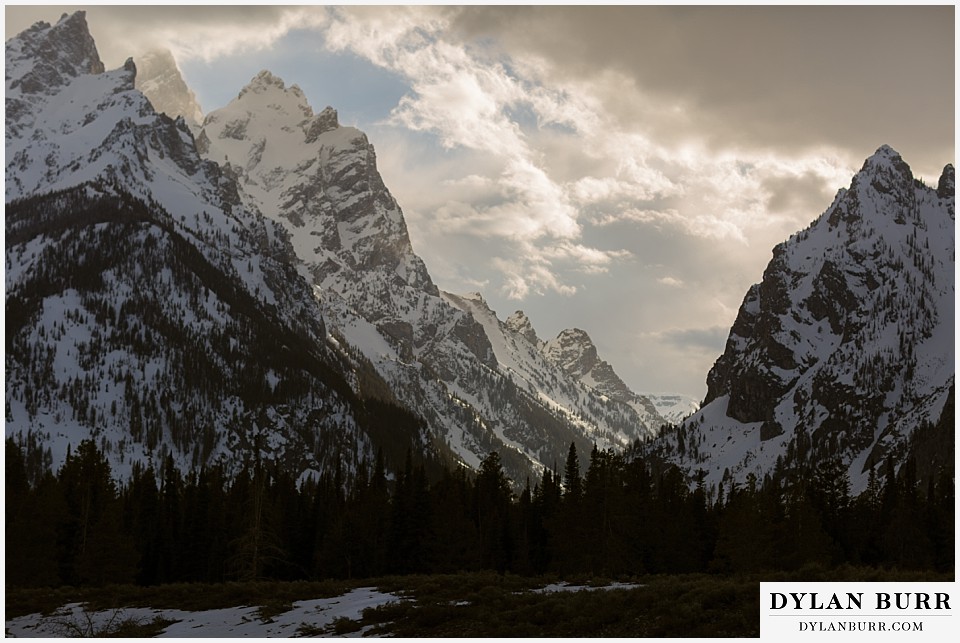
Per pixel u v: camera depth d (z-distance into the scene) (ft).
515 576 279.49
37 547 368.68
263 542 383.45
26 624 256.52
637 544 395.14
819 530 405.39
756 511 377.30
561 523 403.54
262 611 243.81
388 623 213.87
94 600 285.02
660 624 181.88
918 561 419.33
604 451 430.20
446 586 264.93
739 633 175.73
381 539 444.14
